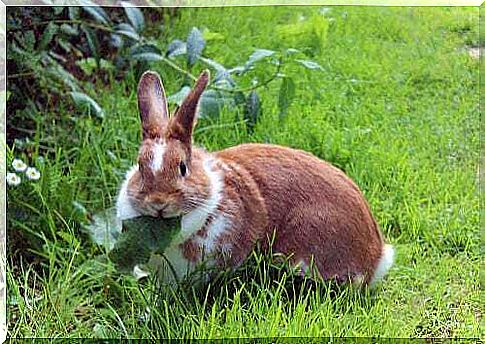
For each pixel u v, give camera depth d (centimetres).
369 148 219
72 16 210
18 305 169
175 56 229
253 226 167
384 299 177
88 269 176
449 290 183
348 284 172
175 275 167
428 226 200
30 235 187
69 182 194
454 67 266
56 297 171
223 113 217
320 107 234
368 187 209
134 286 174
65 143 210
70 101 220
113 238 180
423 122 238
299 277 172
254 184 169
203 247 164
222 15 270
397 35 285
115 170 197
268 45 258
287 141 216
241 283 170
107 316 171
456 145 229
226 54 249
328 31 276
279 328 162
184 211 159
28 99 213
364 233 173
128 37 228
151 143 160
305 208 170
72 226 188
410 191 211
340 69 258
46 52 221
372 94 250
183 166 159
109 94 226
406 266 188
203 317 163
